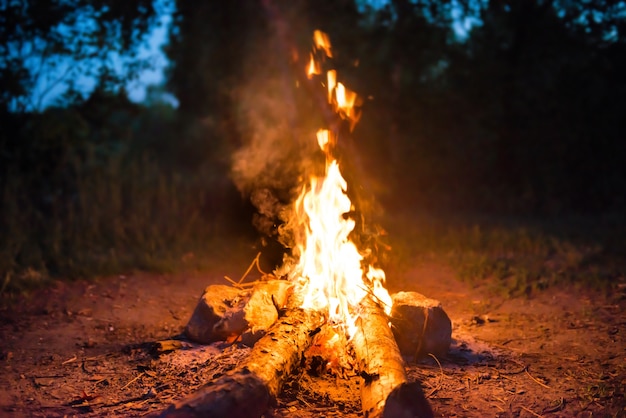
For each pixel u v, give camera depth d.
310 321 4.52
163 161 18.56
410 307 4.97
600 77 13.86
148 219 10.24
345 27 12.16
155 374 4.50
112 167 11.45
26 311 6.37
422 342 4.92
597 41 13.52
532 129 14.32
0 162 10.64
